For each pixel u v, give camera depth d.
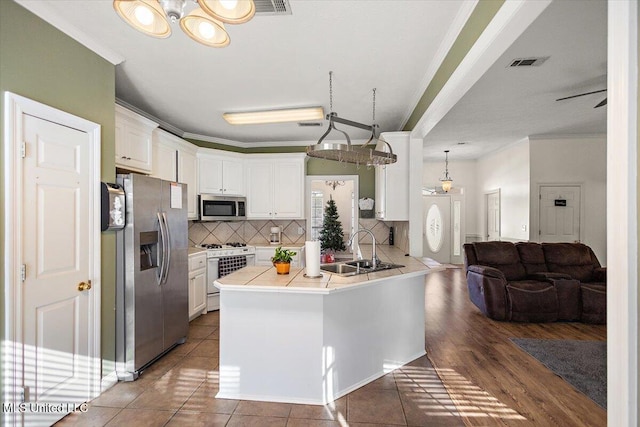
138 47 2.54
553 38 2.58
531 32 2.49
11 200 1.86
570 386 2.62
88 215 2.41
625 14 0.96
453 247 8.43
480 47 1.87
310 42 2.46
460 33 2.21
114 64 2.70
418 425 2.15
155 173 3.83
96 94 2.52
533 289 4.15
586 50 2.77
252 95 3.54
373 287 2.76
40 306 2.04
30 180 1.98
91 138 2.45
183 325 3.52
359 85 3.26
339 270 3.26
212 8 1.42
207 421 2.19
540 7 1.46
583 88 3.63
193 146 4.71
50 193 2.11
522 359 3.11
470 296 4.73
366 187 5.82
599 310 4.04
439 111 2.90
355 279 2.59
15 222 1.88
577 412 2.28
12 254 1.86
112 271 2.66
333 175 5.84
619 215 0.98
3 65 1.85
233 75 3.04
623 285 0.97
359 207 5.69
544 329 3.92
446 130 5.51
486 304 4.24
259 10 2.07
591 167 5.84
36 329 2.02
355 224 5.84
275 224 5.84
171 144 4.20
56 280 2.15
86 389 2.38
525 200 6.07
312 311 2.42
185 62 2.79
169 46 2.53
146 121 3.38
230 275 2.76
